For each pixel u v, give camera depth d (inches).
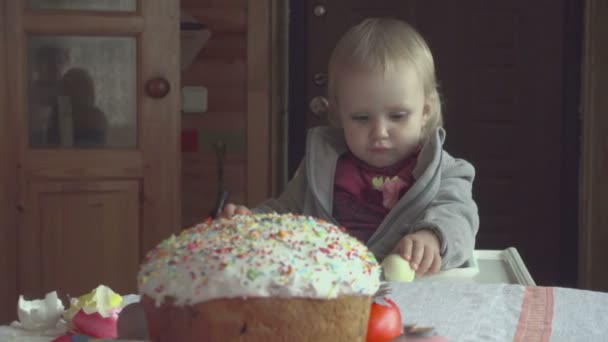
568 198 182.7
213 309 33.3
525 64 182.7
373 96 62.4
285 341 33.8
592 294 47.9
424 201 63.0
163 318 34.4
